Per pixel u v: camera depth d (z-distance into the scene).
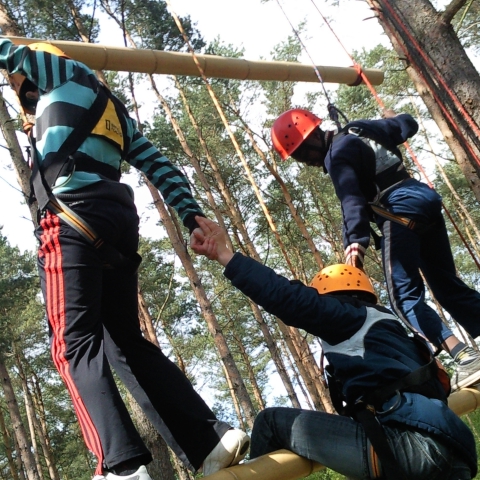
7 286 20.95
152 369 2.55
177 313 25.95
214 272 26.12
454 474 2.27
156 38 15.95
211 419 2.46
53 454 28.86
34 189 2.39
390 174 3.65
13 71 2.46
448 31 5.22
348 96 22.47
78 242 2.29
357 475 2.33
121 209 2.39
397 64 21.55
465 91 5.09
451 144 6.43
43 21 14.19
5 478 28.19
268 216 5.57
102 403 2.19
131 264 2.49
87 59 4.00
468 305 3.82
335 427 2.38
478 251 25.31
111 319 2.58
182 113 21.11
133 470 2.14
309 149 3.65
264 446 2.55
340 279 2.63
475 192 6.30
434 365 2.44
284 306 2.37
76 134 2.38
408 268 3.59
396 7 5.39
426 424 2.23
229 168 21.16
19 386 30.75
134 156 2.69
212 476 2.27
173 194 2.66
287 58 20.50
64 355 2.27
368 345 2.38
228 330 27.53
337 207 27.48
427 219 3.60
